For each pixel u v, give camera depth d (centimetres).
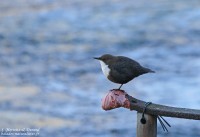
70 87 1880
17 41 2612
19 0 3456
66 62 2247
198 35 2630
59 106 1655
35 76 2036
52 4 3334
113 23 2908
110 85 1897
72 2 3381
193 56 2270
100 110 1609
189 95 1766
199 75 1992
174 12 3097
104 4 3325
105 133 1430
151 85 1884
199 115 552
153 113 567
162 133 1393
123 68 679
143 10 3166
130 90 1842
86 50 2431
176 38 2581
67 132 1438
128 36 2641
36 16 3088
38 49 2466
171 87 1855
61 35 2714
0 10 3247
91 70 2106
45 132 1434
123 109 1600
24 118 1537
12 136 1402
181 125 1435
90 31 2772
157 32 2706
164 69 2091
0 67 2180
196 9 3128
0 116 1552
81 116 1558
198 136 1371
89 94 1789
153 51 2373
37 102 1694
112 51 2420
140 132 576
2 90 1845
